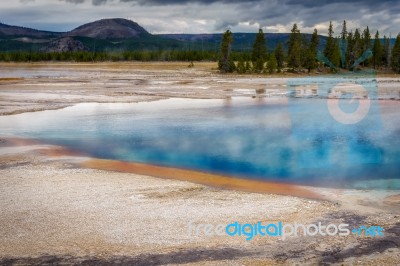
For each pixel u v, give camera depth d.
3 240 10.58
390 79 80.69
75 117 34.03
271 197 13.55
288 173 16.69
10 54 185.38
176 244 10.25
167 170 17.47
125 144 23.28
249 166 17.92
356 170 16.89
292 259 9.44
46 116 34.62
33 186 14.86
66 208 12.67
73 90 55.94
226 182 15.52
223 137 25.14
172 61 172.00
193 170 17.42
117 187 14.70
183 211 12.33
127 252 9.90
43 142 23.97
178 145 22.86
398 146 21.41
